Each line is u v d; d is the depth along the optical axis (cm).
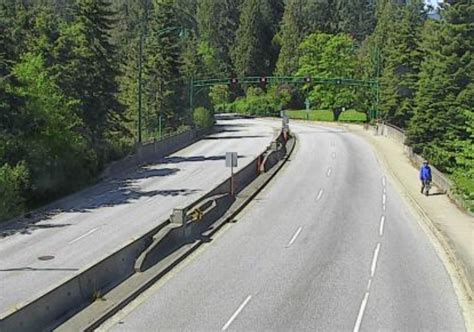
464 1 5834
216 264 2605
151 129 8481
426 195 4194
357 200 4094
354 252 2809
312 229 3266
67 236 3266
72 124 5047
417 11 10888
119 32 13862
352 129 9381
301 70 11719
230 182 4053
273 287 2294
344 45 11406
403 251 2831
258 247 2891
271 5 17038
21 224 3631
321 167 5581
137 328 1878
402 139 7081
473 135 4481
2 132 4284
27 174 4106
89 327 1834
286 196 4231
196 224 3097
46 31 6088
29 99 4584
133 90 8444
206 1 17625
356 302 2133
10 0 8212
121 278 2302
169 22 8475
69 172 4656
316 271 2505
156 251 2573
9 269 2661
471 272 2467
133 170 5669
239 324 1919
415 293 2236
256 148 7162
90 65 6238
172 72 8550
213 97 13812
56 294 1884
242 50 15350
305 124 10744
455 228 3256
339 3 18488
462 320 1969
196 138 8356
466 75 5788
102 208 4028
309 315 2003
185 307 2073
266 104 13588
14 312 1664
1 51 4938
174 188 4672
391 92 8294
